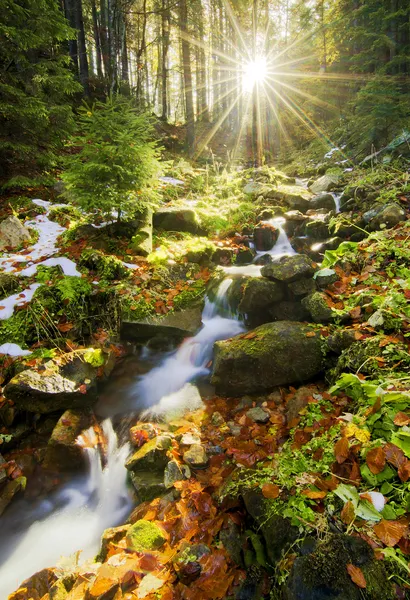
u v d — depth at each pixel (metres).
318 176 9.31
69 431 3.08
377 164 7.16
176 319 4.13
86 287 4.20
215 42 23.39
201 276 4.74
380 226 4.41
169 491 2.54
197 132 19.41
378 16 8.68
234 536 1.92
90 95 13.52
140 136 4.91
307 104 16.14
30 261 4.71
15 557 2.49
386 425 1.92
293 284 3.81
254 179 9.05
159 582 1.87
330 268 3.98
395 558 1.37
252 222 6.22
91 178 4.68
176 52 27.12
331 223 5.04
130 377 3.88
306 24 18.69
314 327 3.33
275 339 3.25
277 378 3.16
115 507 2.72
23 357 3.51
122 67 17.16
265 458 2.47
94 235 5.20
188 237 5.80
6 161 6.97
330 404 2.59
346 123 12.13
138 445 3.00
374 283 3.46
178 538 2.12
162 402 3.51
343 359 2.80
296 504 1.70
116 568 1.98
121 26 15.22
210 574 1.81
